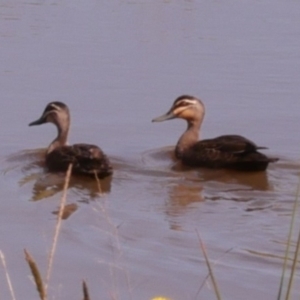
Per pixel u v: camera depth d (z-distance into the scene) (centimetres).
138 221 1373
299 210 1430
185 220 1379
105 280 1153
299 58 2677
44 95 2217
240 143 1666
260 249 1255
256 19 3378
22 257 1230
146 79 2395
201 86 2330
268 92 2272
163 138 1886
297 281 1139
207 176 1639
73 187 1562
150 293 1118
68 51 2734
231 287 1127
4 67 2519
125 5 3619
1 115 2041
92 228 1339
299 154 1778
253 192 1534
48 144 1830
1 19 3284
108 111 2084
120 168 1673
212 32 3100
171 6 3625
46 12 3434
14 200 1483
